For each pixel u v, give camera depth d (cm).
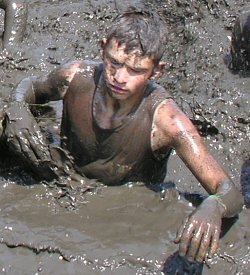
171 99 239
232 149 274
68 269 221
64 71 243
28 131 242
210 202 219
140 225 235
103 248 225
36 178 250
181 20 335
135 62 222
